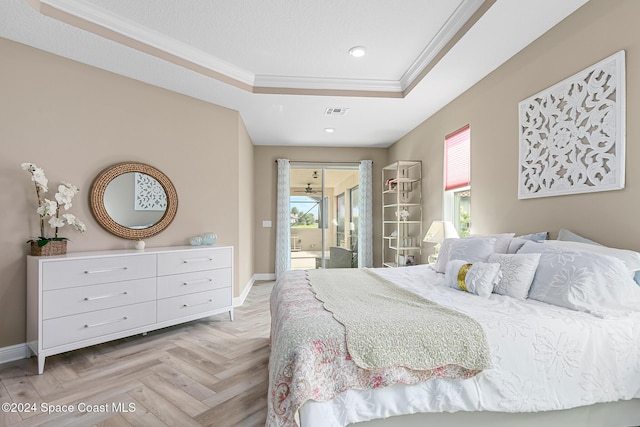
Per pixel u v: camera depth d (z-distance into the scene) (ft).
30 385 6.73
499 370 4.36
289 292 6.64
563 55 7.29
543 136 7.82
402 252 16.07
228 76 10.79
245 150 15.47
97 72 9.57
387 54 9.93
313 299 6.00
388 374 4.20
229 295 11.35
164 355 8.29
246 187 15.76
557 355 4.48
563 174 7.28
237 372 7.32
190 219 11.80
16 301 8.05
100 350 8.61
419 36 8.95
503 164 9.31
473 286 6.49
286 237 19.11
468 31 7.77
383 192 18.13
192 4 7.62
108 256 8.43
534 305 5.51
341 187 20.16
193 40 9.21
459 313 4.94
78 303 7.90
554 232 7.59
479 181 10.45
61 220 8.32
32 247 8.04
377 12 7.88
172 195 11.16
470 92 10.95
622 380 4.59
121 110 10.07
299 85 11.66
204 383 6.82
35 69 8.42
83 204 9.27
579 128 6.84
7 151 7.98
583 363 4.51
